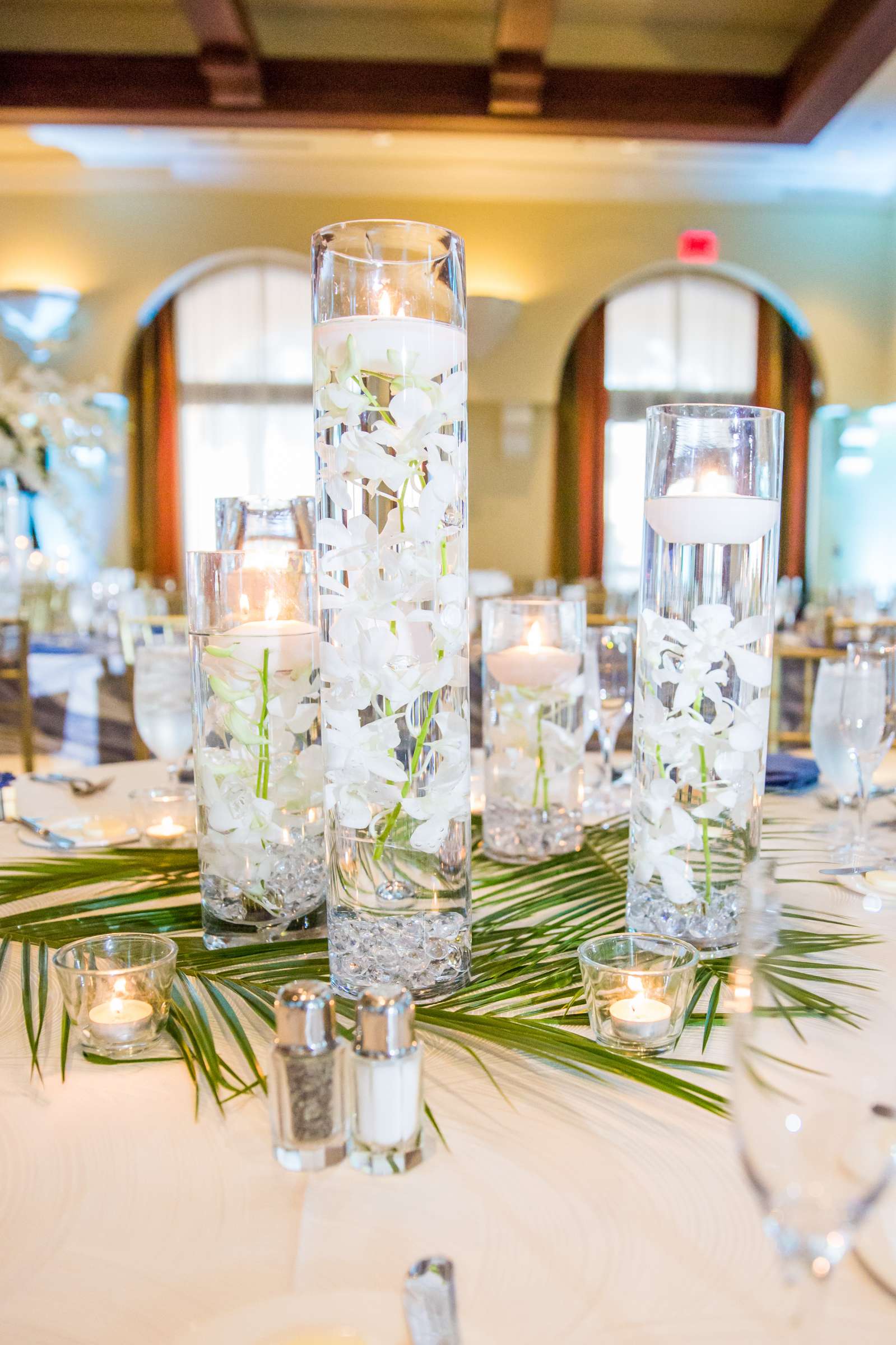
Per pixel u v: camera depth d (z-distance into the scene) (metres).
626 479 7.43
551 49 5.61
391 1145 0.56
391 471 0.72
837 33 4.67
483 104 5.44
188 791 1.29
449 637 0.74
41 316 6.73
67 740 3.69
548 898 0.98
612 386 7.36
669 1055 0.69
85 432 5.98
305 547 0.99
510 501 7.21
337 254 0.72
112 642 3.90
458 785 0.75
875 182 6.66
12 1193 0.55
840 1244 0.40
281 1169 0.57
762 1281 0.47
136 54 5.35
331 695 0.74
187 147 6.30
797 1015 0.41
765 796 1.43
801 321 7.07
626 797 1.38
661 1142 0.59
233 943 0.86
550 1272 0.48
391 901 0.75
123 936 0.76
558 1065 0.69
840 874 0.97
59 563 5.96
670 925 0.85
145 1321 0.45
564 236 6.80
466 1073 0.68
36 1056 0.69
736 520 0.80
